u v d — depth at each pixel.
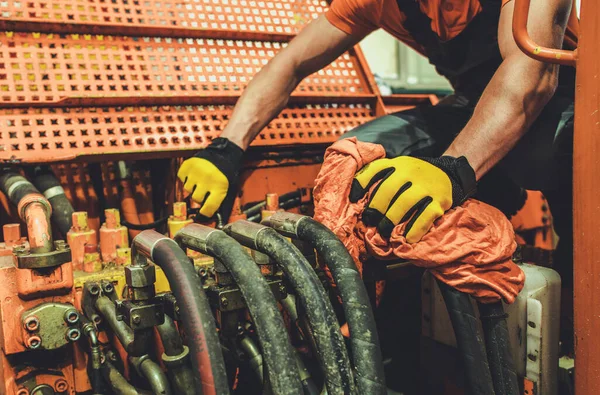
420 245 1.02
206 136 1.70
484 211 1.08
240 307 1.03
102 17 1.71
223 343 1.28
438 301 1.39
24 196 1.19
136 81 1.69
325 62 1.62
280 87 1.61
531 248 1.92
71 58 1.65
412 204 1.01
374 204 1.05
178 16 1.84
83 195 1.66
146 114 1.67
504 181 1.91
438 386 1.43
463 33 1.52
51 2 1.66
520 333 1.19
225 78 1.83
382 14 1.50
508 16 1.17
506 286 1.06
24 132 1.51
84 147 1.54
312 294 0.91
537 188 1.55
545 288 1.17
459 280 1.03
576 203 0.97
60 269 1.09
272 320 0.86
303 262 0.94
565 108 1.45
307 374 1.18
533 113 1.13
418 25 1.51
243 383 1.41
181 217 1.43
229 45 1.92
